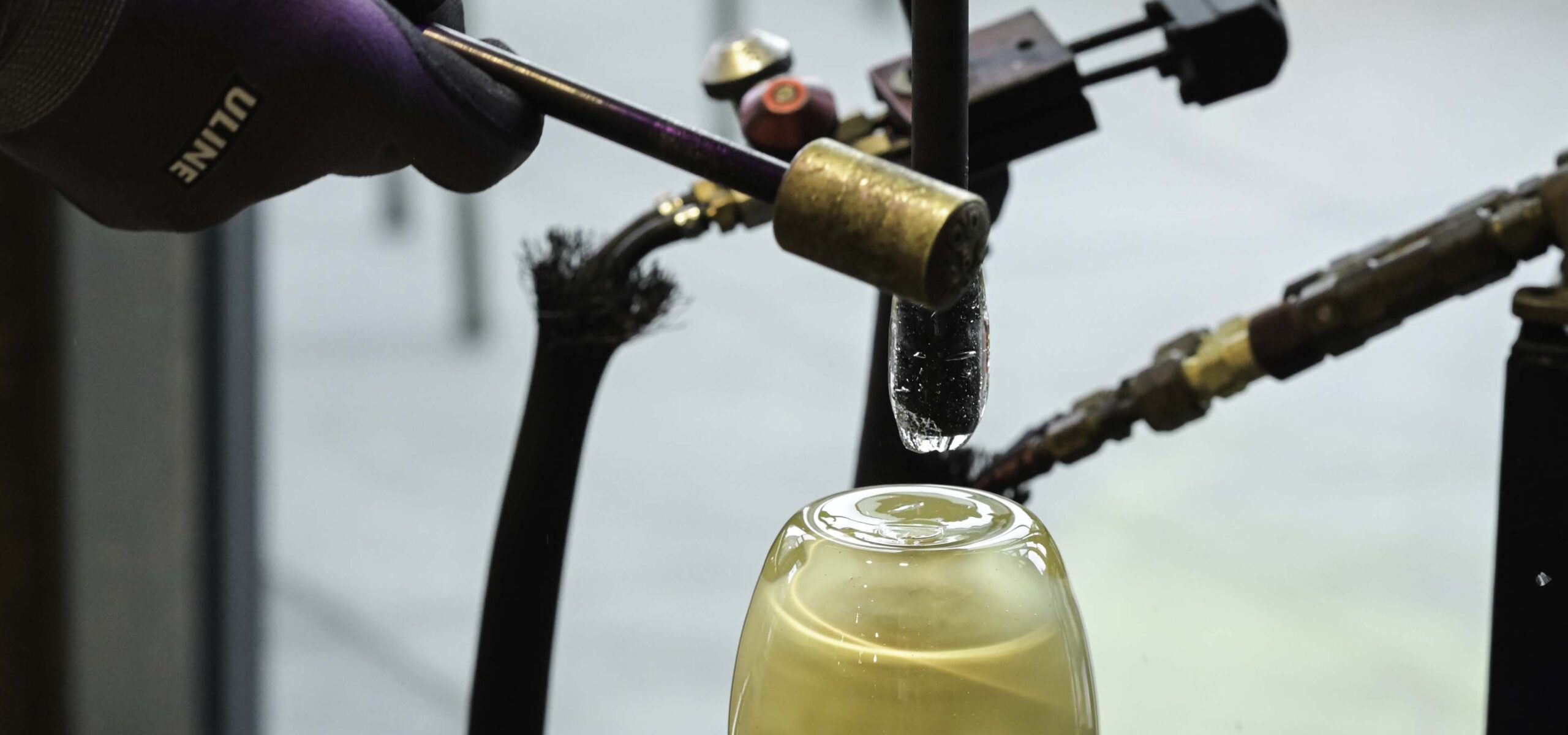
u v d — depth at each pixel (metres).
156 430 2.42
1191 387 1.04
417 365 4.59
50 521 2.29
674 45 6.74
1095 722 0.87
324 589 3.49
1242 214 5.18
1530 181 0.98
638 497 3.84
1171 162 5.63
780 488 3.90
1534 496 0.96
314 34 0.87
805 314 4.89
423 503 3.88
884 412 1.04
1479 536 3.42
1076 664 0.85
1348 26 6.79
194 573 2.53
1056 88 1.05
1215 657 2.92
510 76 0.88
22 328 2.22
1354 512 3.53
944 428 0.83
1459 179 5.27
